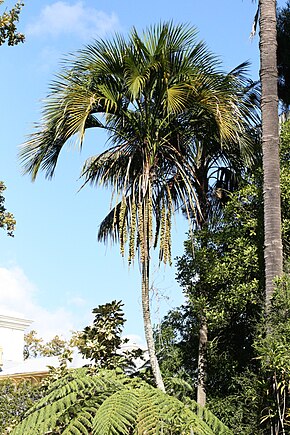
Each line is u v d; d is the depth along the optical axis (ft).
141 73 37.52
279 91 53.42
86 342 39.22
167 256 36.78
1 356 70.13
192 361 42.63
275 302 33.76
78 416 29.04
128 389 30.76
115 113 39.17
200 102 38.73
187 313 43.11
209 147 44.19
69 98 37.55
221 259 40.27
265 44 40.09
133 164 39.93
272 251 35.96
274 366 30.76
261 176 41.47
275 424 31.76
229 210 41.06
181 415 29.14
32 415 29.73
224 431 31.94
